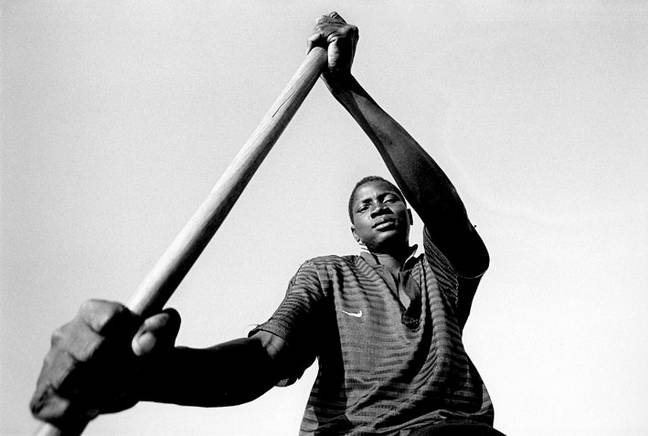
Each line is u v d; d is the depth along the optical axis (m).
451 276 2.96
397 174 2.87
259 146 2.61
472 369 2.79
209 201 2.44
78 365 1.92
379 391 2.64
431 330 2.79
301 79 2.83
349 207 3.26
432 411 2.63
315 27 2.98
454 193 2.90
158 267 2.27
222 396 2.37
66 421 1.94
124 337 1.98
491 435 2.54
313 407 2.71
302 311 2.73
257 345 2.56
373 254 3.10
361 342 2.75
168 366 2.21
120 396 2.01
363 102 2.92
